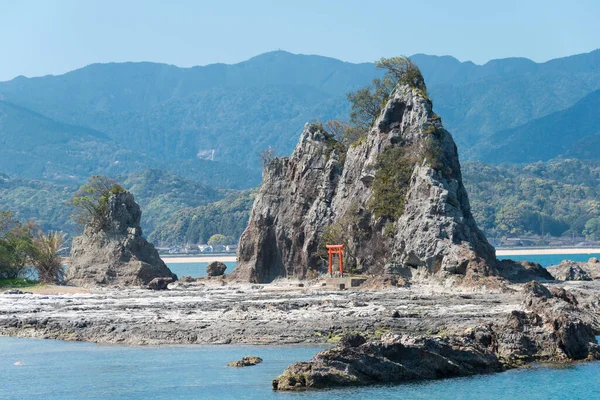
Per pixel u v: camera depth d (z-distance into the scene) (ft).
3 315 428.97
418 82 625.41
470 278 501.97
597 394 261.44
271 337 354.54
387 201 581.12
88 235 629.51
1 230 645.51
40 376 304.50
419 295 462.19
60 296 512.22
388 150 596.29
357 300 442.09
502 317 358.64
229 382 283.38
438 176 557.33
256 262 649.61
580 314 339.77
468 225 568.82
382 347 277.23
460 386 270.05
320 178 647.97
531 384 272.10
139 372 305.12
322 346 336.90
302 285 572.92
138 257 621.31
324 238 608.60
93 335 376.07
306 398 257.34
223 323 382.42
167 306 435.53
